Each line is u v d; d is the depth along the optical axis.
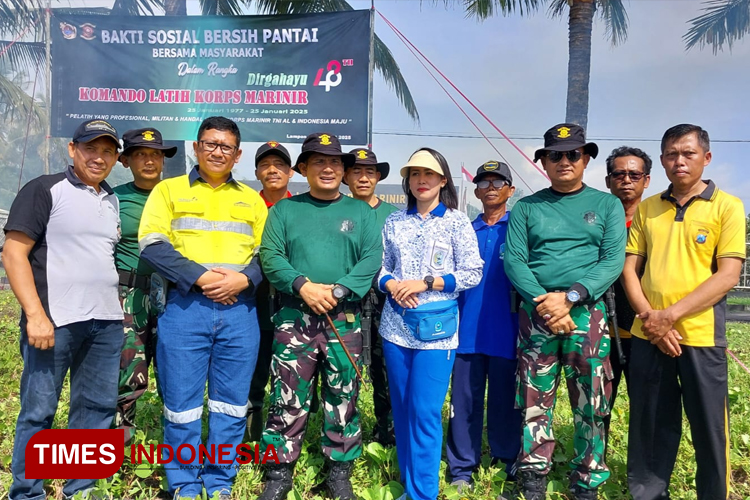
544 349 2.70
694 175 2.57
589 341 2.62
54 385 2.56
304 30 6.13
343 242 2.76
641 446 2.74
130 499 2.82
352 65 6.11
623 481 3.05
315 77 6.16
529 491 2.74
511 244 2.77
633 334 2.76
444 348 2.68
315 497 2.86
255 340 2.79
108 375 2.77
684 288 2.56
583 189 2.78
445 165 2.76
